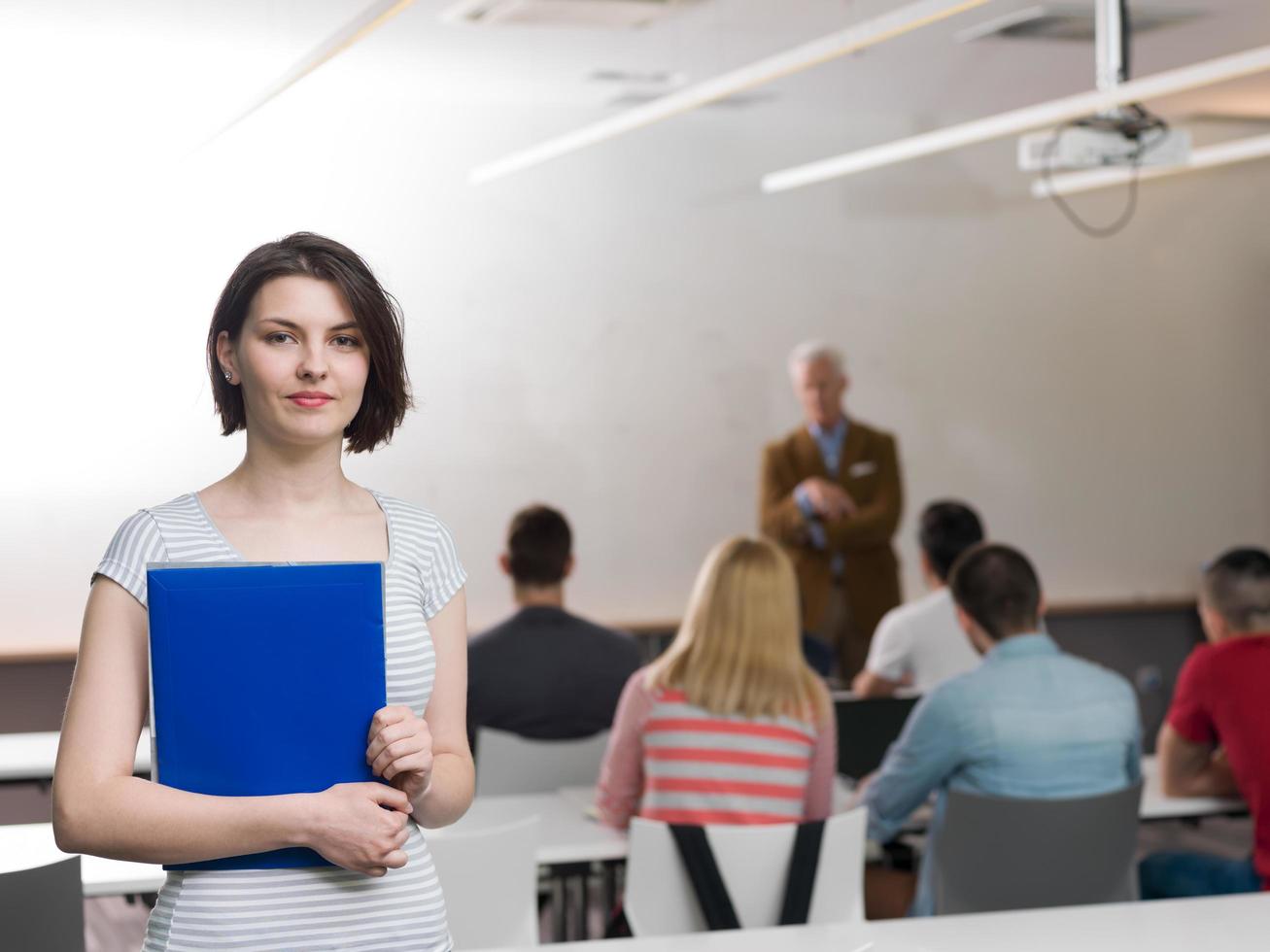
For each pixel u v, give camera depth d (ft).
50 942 6.47
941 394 24.11
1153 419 25.29
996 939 5.98
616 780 9.56
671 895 8.46
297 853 4.30
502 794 11.33
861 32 12.13
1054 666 9.79
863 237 23.62
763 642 9.30
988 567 9.96
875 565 22.63
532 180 22.02
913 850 11.56
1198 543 25.63
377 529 4.83
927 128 23.54
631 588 22.63
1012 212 24.34
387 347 4.66
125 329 20.21
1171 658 25.36
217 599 4.23
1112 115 13.44
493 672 12.48
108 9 16.28
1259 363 25.79
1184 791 10.84
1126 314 25.05
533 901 8.57
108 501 20.16
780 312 23.29
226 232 20.61
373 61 19.17
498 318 21.93
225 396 4.81
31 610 19.81
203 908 4.24
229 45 17.89
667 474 22.79
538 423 22.16
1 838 8.63
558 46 18.44
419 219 21.52
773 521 22.47
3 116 19.61
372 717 4.34
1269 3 17.11
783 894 8.30
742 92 21.43
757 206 23.11
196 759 4.22
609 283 22.47
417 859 4.58
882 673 15.06
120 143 20.06
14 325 19.75
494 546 21.95
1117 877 9.62
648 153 22.56
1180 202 25.27
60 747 4.29
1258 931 6.09
